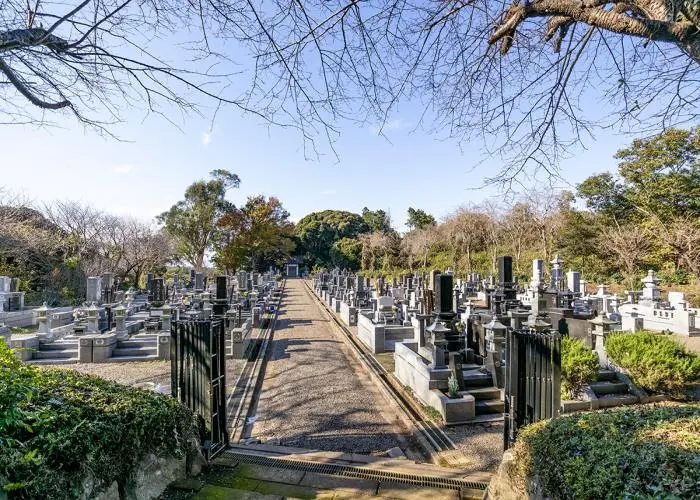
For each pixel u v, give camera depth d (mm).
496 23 4035
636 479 2082
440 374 7184
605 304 17422
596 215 27938
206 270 43719
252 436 5844
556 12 3484
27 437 2434
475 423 6430
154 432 3223
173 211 43281
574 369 7023
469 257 35406
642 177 24672
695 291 20891
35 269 21125
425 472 3998
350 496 3434
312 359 10555
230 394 7691
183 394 4227
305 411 6855
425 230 41969
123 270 28109
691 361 7113
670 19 2855
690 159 23125
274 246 51250
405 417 6500
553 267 23906
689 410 2932
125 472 2924
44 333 11211
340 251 57688
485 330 8625
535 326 9188
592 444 2482
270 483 3639
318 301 26750
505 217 31938
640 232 24766
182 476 3621
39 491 2213
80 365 10125
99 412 2914
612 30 3115
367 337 12422
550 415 3967
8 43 2559
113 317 14180
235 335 10625
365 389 8094
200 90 3336
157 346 10852
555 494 2443
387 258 47969
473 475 4016
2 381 2414
